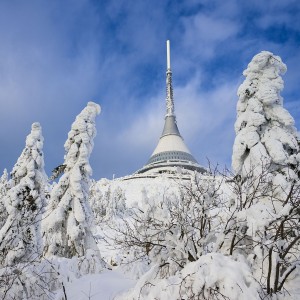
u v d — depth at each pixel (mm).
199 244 10102
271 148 14156
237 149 14703
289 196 9758
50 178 26188
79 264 17953
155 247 10430
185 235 10008
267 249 8945
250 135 14578
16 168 23344
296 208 9125
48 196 26344
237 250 10500
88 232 24922
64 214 24578
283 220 8797
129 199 76562
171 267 9992
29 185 21688
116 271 17734
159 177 92750
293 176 13086
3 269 12562
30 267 13422
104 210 57750
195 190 10852
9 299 11938
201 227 10383
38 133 24234
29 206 20484
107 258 24266
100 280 14625
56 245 24141
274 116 15172
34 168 22969
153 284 8898
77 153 26453
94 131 27266
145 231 10539
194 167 119375
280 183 12336
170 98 154750
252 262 9703
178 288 7984
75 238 23859
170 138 138000
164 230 10031
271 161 14000
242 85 15844
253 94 15711
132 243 11031
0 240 17219
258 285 7645
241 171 14594
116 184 94125
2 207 22875
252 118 14836
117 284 14391
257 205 9328
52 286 13875
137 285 9070
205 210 10414
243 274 7789
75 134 26922
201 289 7609
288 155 14500
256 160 13844
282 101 15609
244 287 7449
